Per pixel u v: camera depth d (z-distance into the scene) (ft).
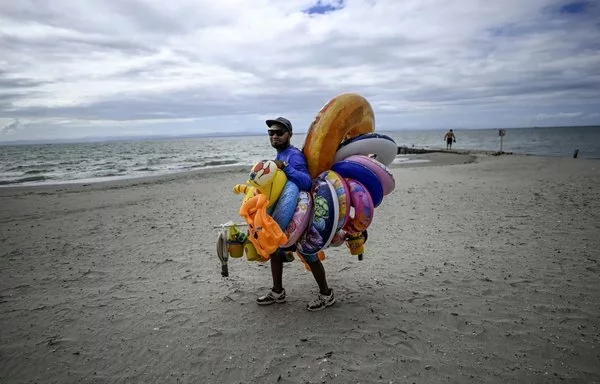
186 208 34.22
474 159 82.94
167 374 9.63
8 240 24.40
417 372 9.14
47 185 58.85
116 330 12.01
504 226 22.35
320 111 11.81
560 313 11.60
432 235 21.36
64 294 15.15
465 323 11.33
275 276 13.05
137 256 19.99
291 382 9.04
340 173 11.66
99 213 33.55
